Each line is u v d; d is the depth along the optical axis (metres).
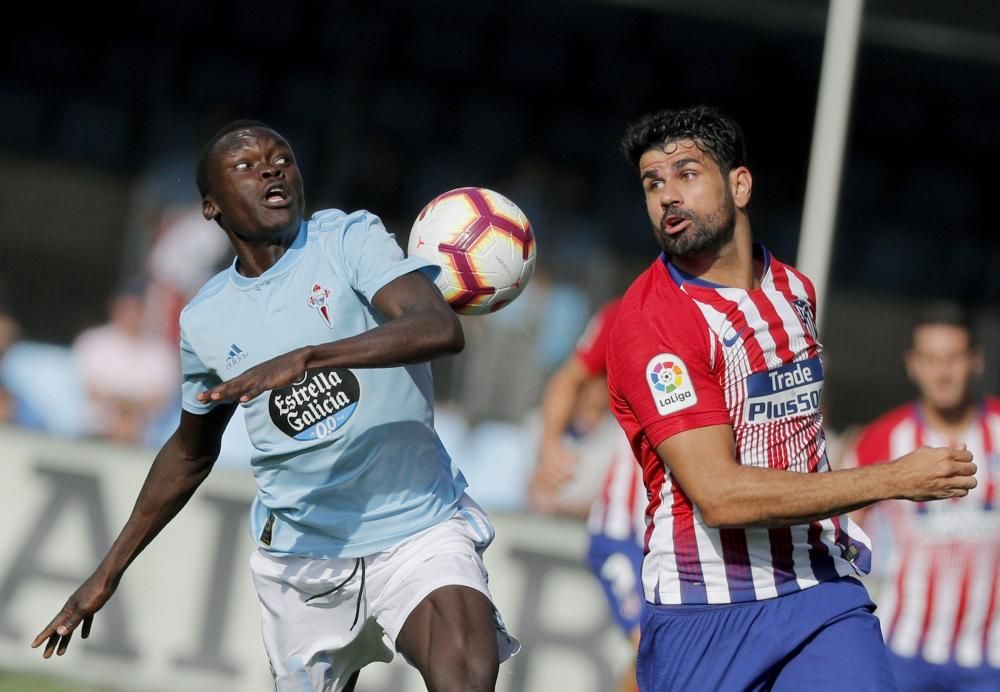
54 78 46.25
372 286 14.20
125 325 39.97
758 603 14.58
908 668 23.55
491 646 14.30
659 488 14.97
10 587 26.95
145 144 45.84
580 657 26.97
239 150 14.94
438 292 14.02
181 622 26.86
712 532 14.61
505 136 48.38
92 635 26.80
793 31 45.56
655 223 14.58
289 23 48.06
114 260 43.22
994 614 23.42
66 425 39.38
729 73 48.91
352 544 15.09
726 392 14.35
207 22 47.66
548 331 40.38
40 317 42.31
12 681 26.11
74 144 45.25
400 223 47.41
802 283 15.00
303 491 15.19
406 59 48.41
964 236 49.78
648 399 14.16
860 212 49.72
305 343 14.87
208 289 15.46
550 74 48.88
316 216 15.49
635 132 14.72
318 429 14.87
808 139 49.25
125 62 46.91
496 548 27.19
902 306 47.12
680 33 47.97
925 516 23.50
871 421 45.66
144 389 39.69
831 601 14.56
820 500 13.39
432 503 15.24
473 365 39.09
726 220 14.40
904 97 49.78
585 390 34.41
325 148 47.56
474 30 48.44
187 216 43.09
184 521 27.06
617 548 23.09
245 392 12.24
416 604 14.62
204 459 16.36
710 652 14.70
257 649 26.84
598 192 47.62
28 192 43.84
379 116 48.06
